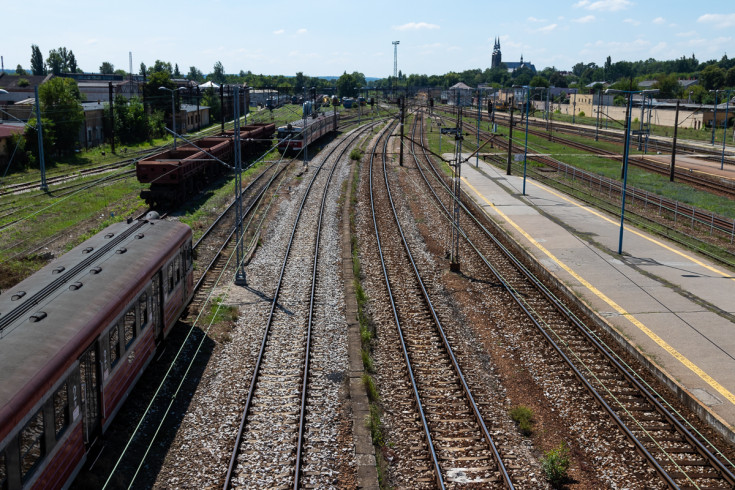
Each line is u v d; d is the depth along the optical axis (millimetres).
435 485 12641
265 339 19031
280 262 27672
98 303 13273
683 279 26031
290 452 13430
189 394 15938
